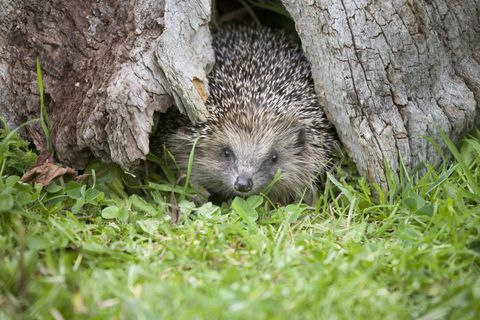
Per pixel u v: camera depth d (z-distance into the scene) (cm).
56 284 268
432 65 393
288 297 266
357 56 381
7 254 298
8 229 314
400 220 352
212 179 459
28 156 376
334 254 306
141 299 262
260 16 543
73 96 385
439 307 264
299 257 303
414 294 283
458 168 388
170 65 364
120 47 375
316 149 445
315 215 380
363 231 347
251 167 434
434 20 389
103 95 367
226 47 459
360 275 284
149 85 365
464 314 257
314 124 442
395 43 382
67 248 308
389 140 386
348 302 263
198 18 373
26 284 269
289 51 464
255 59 451
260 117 439
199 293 270
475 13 399
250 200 389
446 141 375
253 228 343
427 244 317
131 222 357
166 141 443
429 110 394
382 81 386
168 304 259
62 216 354
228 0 544
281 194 462
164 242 325
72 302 259
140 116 363
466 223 330
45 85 391
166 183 417
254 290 269
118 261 306
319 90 397
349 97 386
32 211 345
